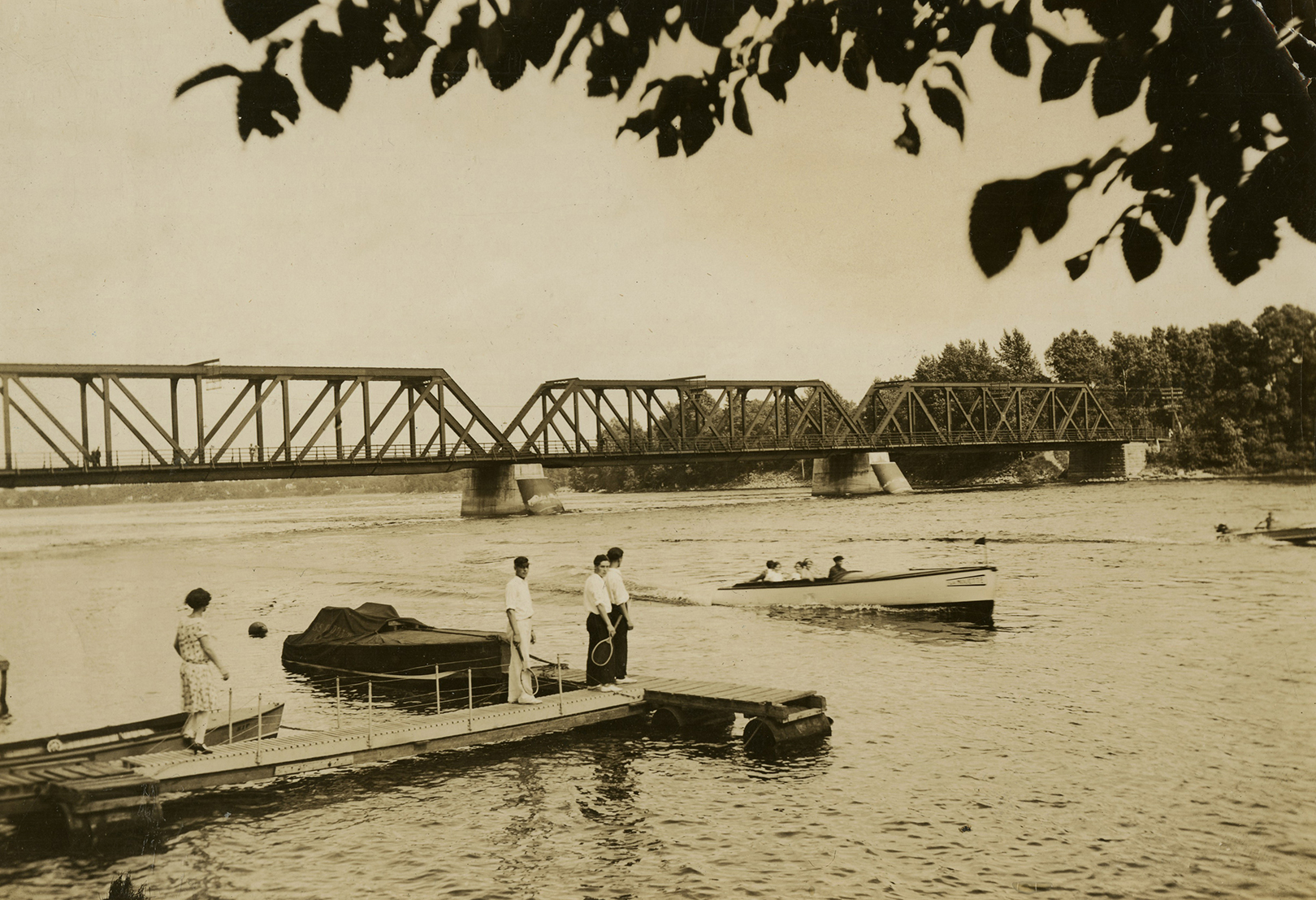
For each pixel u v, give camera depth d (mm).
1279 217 2666
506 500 89688
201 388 67438
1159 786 12266
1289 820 10984
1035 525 57719
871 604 27656
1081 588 32688
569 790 12906
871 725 15695
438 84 3133
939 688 18328
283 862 10688
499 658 20812
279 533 79625
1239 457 69812
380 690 20734
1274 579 33469
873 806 11969
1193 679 18406
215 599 37375
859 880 9898
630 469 157750
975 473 116875
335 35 2941
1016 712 16297
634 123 3490
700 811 11961
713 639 25000
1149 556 41406
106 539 76062
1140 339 90062
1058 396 96688
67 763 12367
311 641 23453
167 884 10125
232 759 12250
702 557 48812
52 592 39812
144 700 19531
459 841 11250
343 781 13484
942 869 10070
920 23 2881
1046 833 10930
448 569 47438
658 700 15445
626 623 16062
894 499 92312
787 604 29469
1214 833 10711
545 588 38906
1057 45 2709
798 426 98312
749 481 147250
